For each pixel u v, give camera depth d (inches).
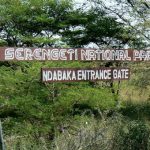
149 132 397.7
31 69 527.8
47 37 633.0
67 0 683.4
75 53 376.8
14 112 526.6
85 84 560.7
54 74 364.2
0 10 634.8
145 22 693.3
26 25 655.1
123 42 754.2
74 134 378.9
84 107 542.6
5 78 524.7
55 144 359.9
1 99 516.4
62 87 535.2
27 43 635.5
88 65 517.7
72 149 343.9
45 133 498.6
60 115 522.0
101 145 361.4
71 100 524.7
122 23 760.3
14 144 384.5
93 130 376.5
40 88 529.3
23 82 526.9
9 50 339.9
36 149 374.3
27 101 515.5
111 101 565.9
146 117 615.5
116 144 378.9
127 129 394.9
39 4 646.5
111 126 404.5
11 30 634.8
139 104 696.4
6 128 500.4
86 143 353.1
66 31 698.2
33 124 511.5
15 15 640.4
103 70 392.5
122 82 658.2
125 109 653.9
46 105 518.9
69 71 371.6
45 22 654.5
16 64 558.9
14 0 644.7
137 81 649.6
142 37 698.8
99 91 562.9
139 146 386.3
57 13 681.0
